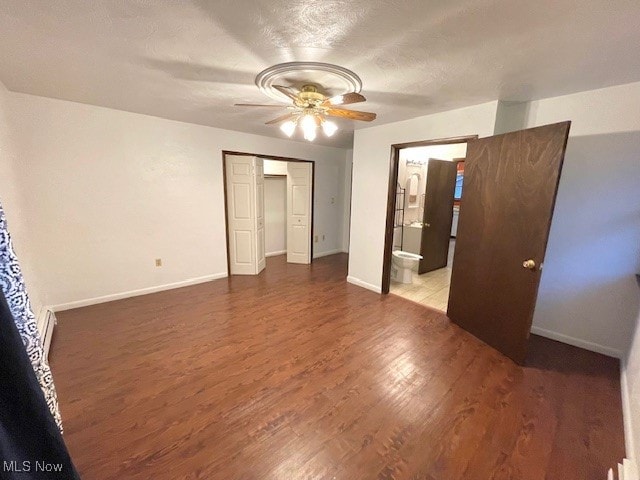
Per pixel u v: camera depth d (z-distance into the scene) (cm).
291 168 519
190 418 167
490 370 217
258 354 235
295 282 425
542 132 200
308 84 214
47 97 272
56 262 300
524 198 216
